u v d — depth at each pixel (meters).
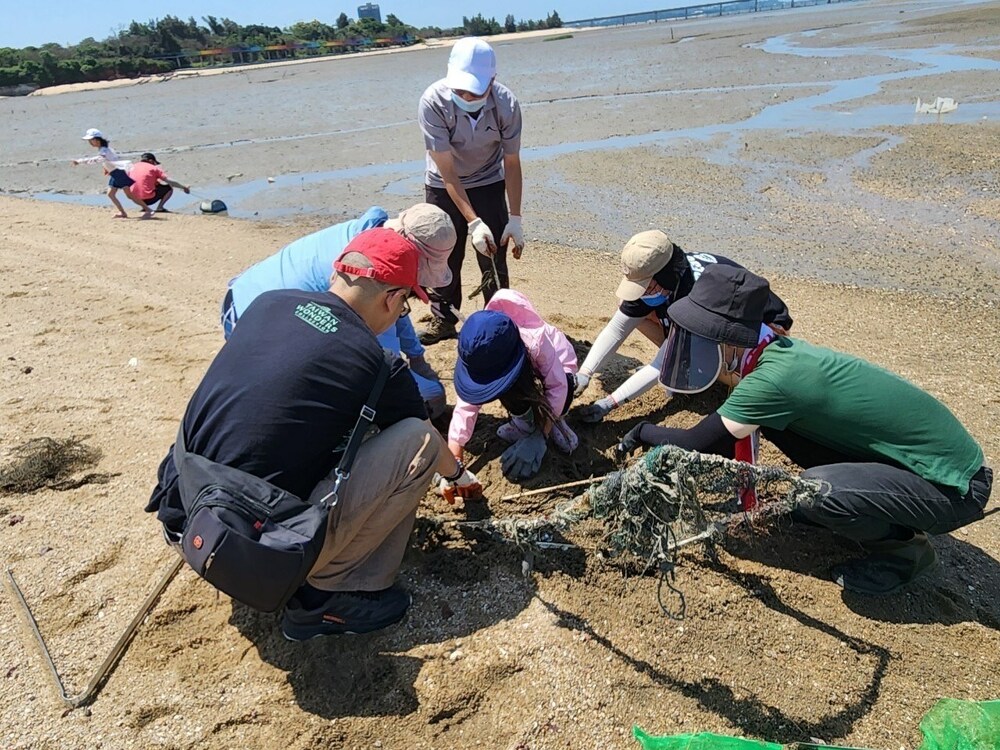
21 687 2.58
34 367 4.77
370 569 2.68
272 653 2.68
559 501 3.31
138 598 2.91
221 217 9.62
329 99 23.75
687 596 2.92
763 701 2.60
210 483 2.18
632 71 23.59
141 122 21.70
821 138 11.14
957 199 8.08
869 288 6.07
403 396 2.50
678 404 3.97
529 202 9.16
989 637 2.89
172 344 5.07
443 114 4.11
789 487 3.37
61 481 3.59
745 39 34.22
